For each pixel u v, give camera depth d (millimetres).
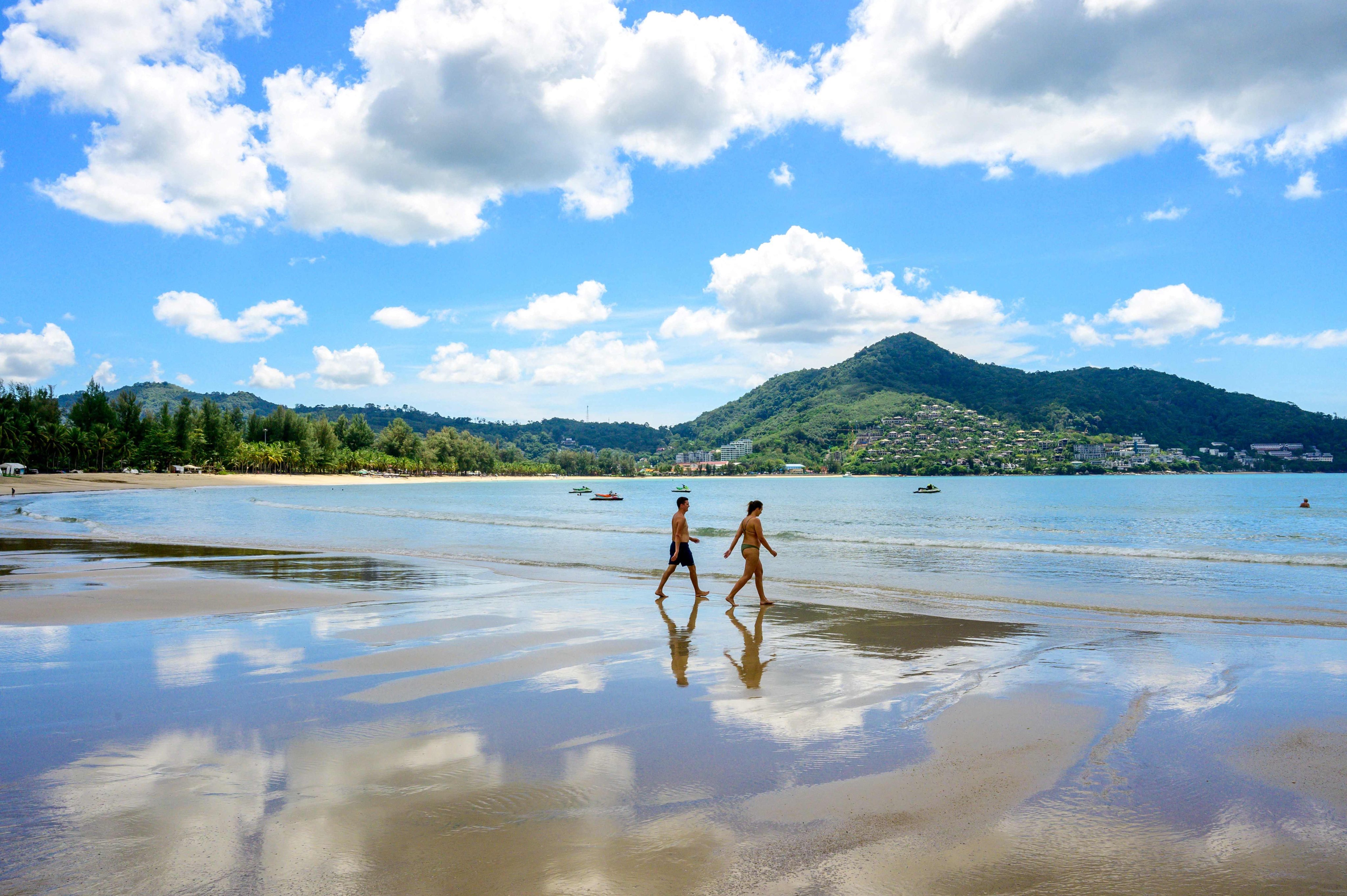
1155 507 62938
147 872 3646
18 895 3398
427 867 3715
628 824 4270
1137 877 3719
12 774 4977
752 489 157250
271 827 4180
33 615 11375
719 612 12211
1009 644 9625
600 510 62406
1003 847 4027
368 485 150000
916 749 5625
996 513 55000
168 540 25125
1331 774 5148
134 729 5980
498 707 6688
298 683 7504
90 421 127875
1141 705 6812
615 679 7770
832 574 17859
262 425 172375
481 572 17328
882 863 3830
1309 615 12086
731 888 3547
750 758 5406
